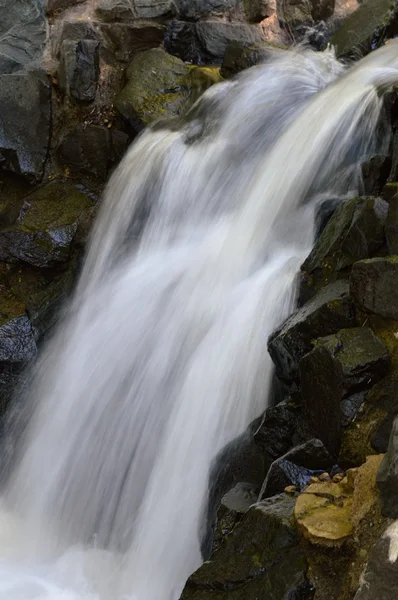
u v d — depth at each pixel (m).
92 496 6.29
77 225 8.50
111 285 7.76
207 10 10.23
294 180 6.89
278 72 8.64
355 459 4.31
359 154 6.59
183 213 7.91
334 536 3.61
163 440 5.90
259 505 4.05
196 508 5.20
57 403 7.10
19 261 8.34
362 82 7.31
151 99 9.18
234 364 5.68
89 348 7.20
